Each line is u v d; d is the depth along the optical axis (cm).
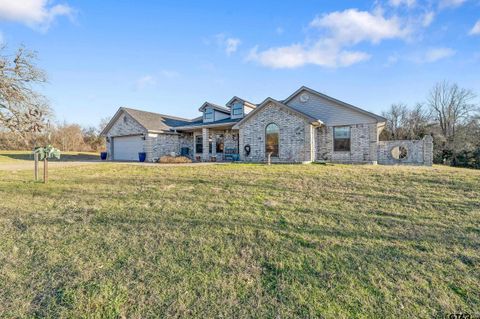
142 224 482
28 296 280
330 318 244
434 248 379
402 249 378
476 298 271
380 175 828
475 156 2691
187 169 1120
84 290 289
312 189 699
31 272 329
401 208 545
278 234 431
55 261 356
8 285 301
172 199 639
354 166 1114
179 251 378
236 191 699
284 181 794
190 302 268
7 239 430
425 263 339
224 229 453
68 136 3475
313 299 272
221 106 2250
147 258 360
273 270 328
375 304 264
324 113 1586
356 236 422
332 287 292
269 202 594
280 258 355
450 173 830
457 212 515
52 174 1096
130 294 282
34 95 1598
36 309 260
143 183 838
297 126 1462
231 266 338
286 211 538
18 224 496
